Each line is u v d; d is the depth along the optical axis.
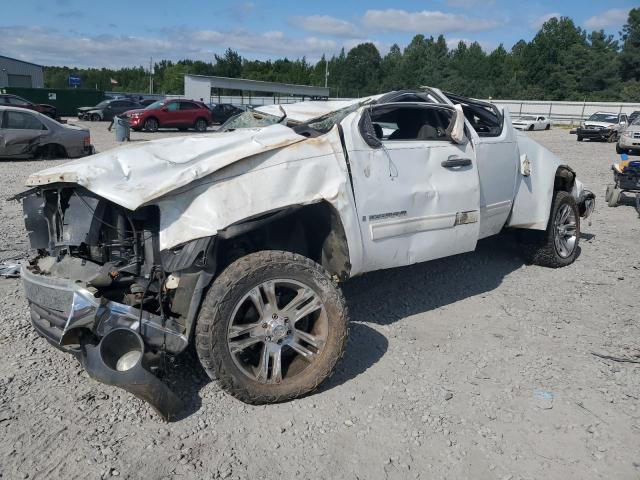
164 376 3.49
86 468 2.79
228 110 34.16
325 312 3.42
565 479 2.79
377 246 3.92
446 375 3.75
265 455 2.93
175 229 3.17
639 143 19.11
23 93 39.81
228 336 3.17
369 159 3.89
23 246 6.46
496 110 5.36
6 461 2.83
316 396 3.47
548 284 5.54
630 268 6.07
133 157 3.46
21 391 3.47
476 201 4.58
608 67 75.44
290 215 3.86
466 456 2.96
